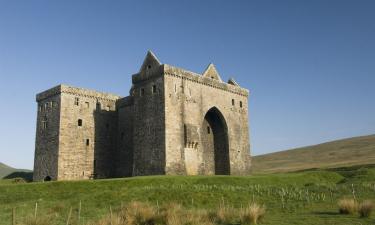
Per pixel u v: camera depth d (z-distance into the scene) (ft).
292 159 401.70
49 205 109.19
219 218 79.15
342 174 189.88
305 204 100.89
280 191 118.32
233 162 209.97
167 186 134.72
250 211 76.89
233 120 218.38
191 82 198.08
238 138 218.38
